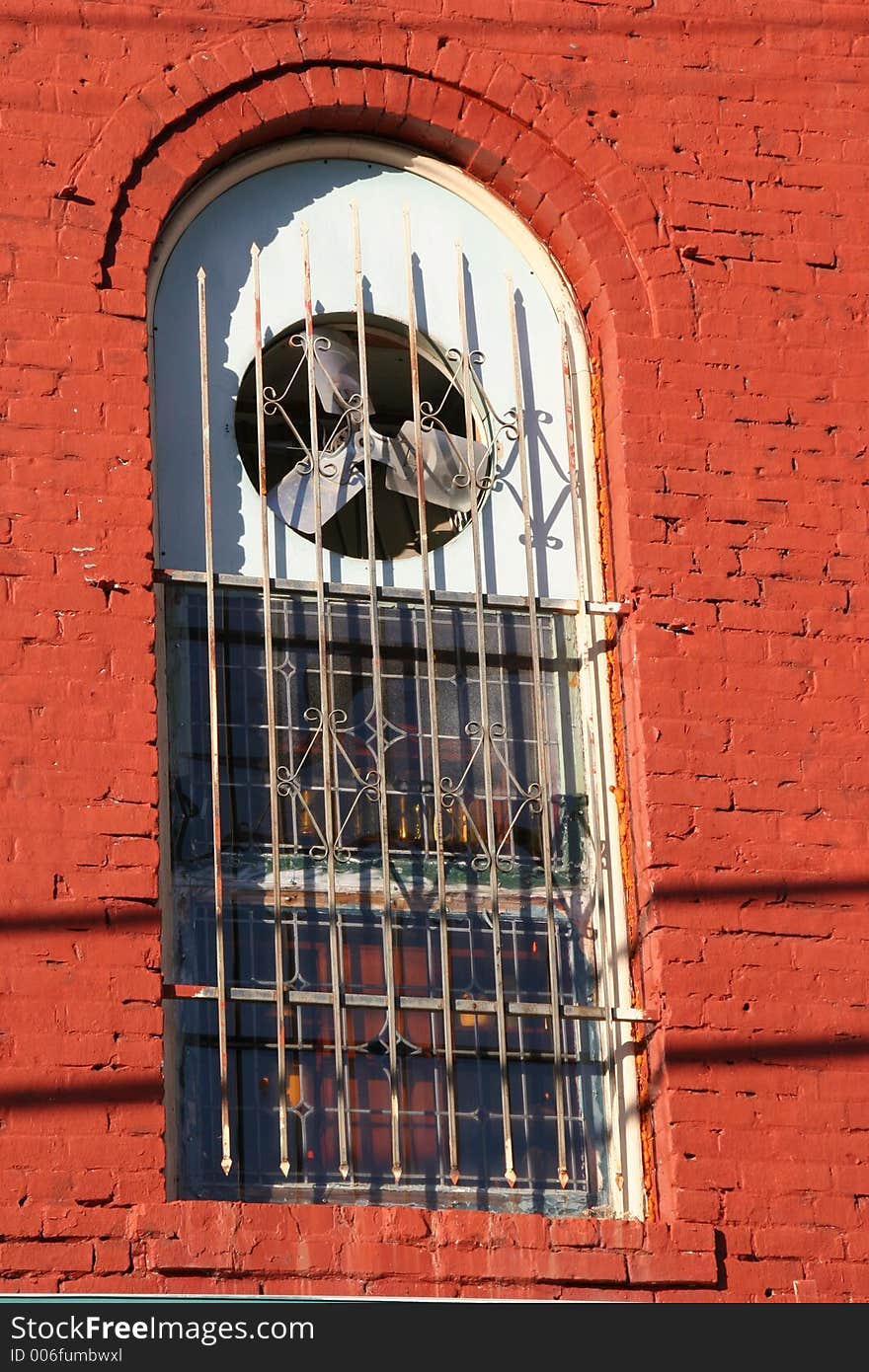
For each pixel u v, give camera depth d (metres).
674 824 12.50
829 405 13.53
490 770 12.62
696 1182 11.84
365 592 12.87
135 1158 11.23
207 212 13.39
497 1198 11.94
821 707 12.89
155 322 13.07
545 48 13.87
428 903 12.39
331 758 12.51
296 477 12.98
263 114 13.35
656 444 13.21
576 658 13.00
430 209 13.74
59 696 11.94
